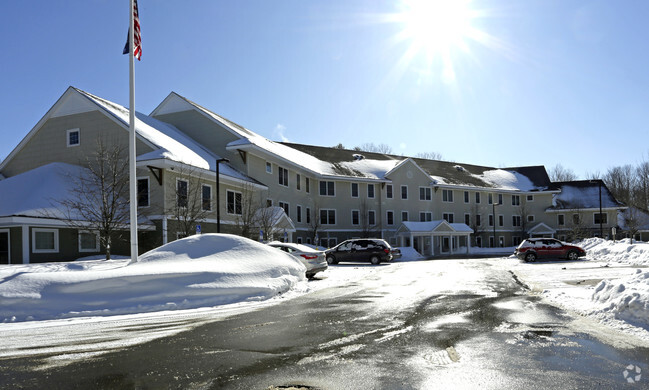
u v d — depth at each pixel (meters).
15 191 24.36
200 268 13.64
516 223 64.50
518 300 12.48
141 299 11.97
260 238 28.67
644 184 83.88
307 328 9.02
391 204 51.97
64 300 11.41
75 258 23.34
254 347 7.55
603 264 25.98
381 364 6.46
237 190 32.84
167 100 38.38
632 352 7.00
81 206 22.70
